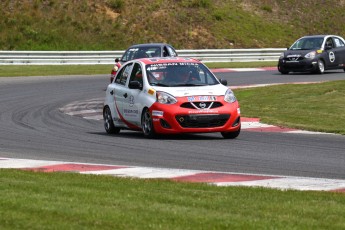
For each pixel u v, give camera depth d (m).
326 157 37.44
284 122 53.25
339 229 20.06
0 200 23.27
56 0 144.12
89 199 23.75
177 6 149.88
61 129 51.41
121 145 42.69
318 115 56.97
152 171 32.81
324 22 157.00
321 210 22.53
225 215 21.34
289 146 41.75
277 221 20.70
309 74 98.12
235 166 34.81
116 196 24.45
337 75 95.75
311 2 161.62
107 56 122.62
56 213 21.36
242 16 152.00
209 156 38.09
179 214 21.36
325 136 46.50
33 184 26.95
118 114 48.47
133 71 48.28
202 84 46.19
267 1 159.12
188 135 47.31
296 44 100.50
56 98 73.25
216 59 126.62
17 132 49.34
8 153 39.78
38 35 135.12
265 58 131.00
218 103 44.59
